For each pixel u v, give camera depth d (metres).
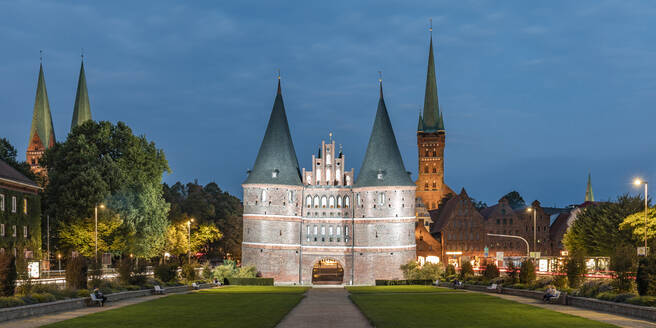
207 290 77.31
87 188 91.62
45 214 95.31
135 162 104.12
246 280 113.25
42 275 82.62
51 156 102.69
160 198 110.62
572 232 114.62
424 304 49.78
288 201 134.00
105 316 39.84
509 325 35.31
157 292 63.81
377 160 137.00
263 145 137.12
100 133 101.25
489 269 76.88
